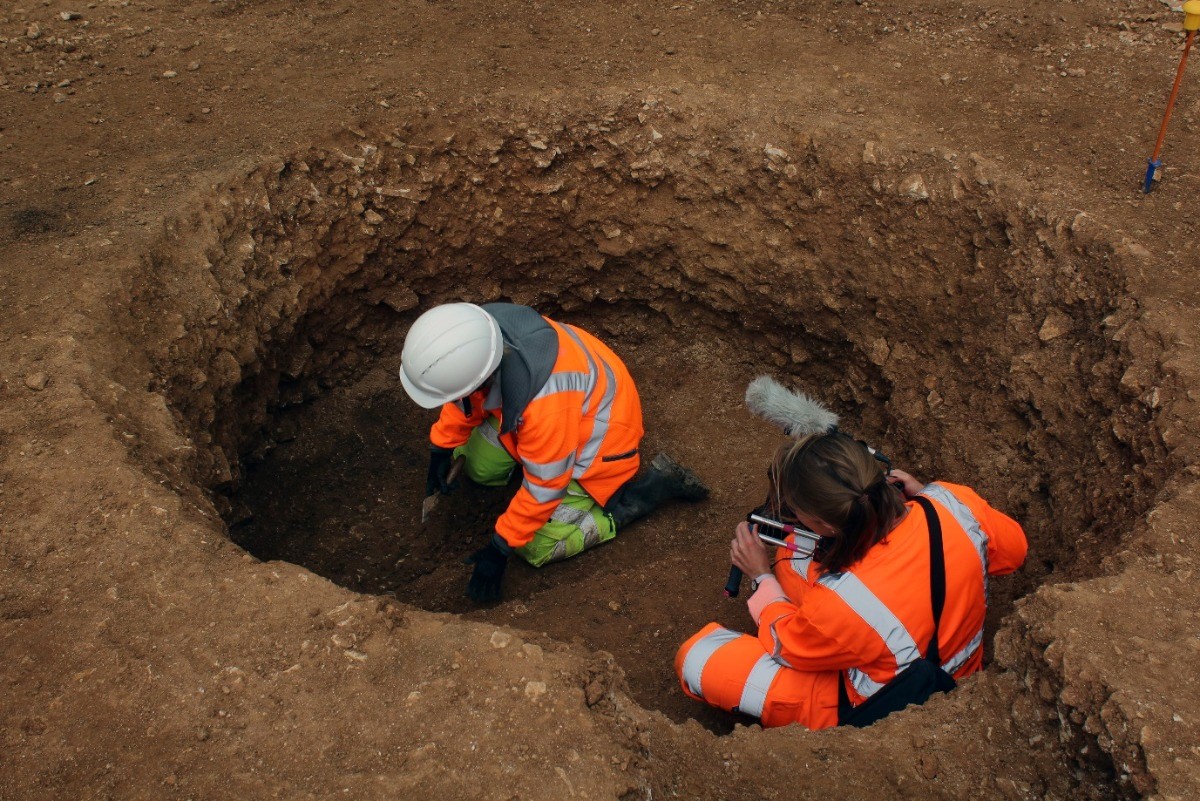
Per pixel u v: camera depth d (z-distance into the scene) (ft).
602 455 10.80
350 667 6.82
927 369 12.15
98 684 6.66
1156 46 13.84
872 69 13.96
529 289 14.78
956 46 14.32
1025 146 12.14
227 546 7.64
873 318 12.76
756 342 14.51
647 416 14.19
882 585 7.00
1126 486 8.66
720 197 13.48
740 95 13.47
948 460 11.27
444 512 12.46
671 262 14.33
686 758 6.72
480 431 11.74
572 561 11.72
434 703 6.63
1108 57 13.73
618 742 6.53
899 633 7.01
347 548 12.05
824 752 6.75
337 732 6.45
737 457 13.34
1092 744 6.28
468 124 13.19
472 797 6.13
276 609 7.15
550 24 15.25
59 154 12.14
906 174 12.08
